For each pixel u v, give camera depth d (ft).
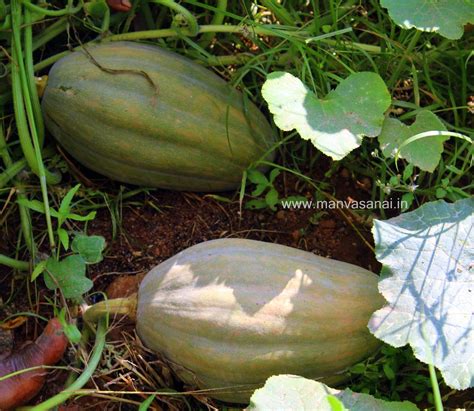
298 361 4.60
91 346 5.05
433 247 4.73
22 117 5.11
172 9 5.57
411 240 4.74
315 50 5.51
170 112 5.06
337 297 4.63
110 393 4.93
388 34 5.69
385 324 4.55
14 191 5.33
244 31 5.47
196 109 5.11
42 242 5.37
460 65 5.49
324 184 5.45
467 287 4.66
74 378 4.96
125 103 5.03
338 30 5.47
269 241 5.39
